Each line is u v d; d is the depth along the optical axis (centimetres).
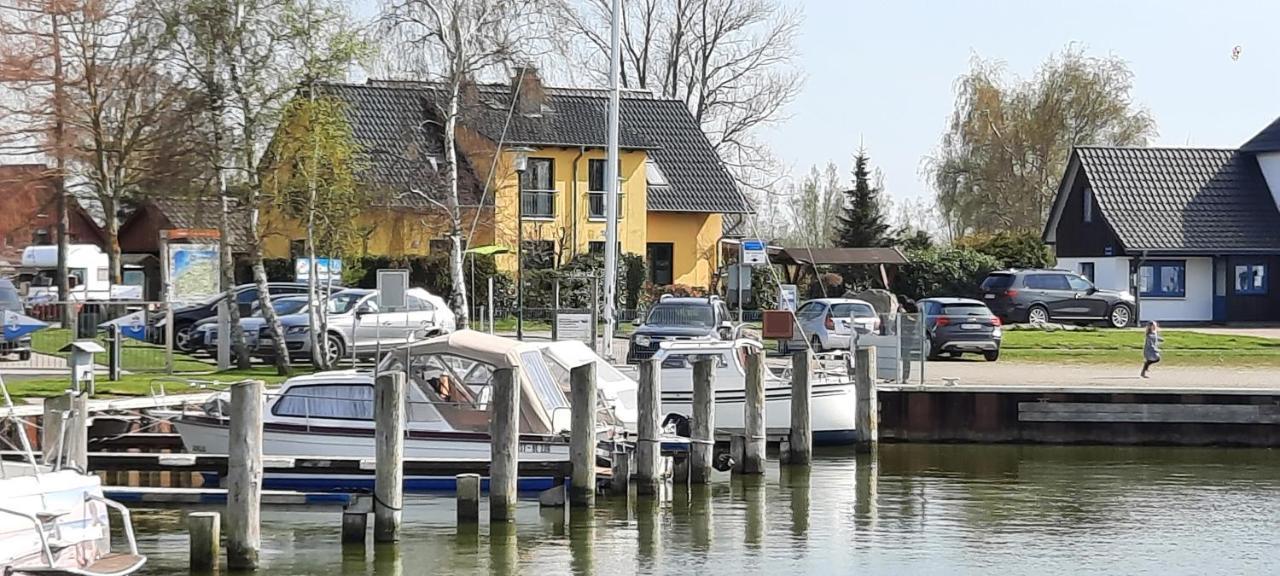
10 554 1850
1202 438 3728
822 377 3506
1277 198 7581
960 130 10244
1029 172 10075
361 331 4419
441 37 5050
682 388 3359
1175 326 7206
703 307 4559
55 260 7169
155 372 3931
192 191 4553
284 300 4494
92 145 5266
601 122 7388
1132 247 7269
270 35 3888
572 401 2642
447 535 2453
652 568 2277
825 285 7756
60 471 1966
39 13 5034
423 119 6788
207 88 3891
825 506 2805
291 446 2767
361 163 4766
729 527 2586
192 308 4603
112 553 2050
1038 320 6425
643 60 9012
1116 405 3738
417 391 2772
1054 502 2898
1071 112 9931
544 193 7150
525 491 2722
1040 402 3744
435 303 4616
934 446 3703
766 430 3350
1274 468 3384
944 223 10875
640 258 6831
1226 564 2370
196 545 2130
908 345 3934
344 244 4422
